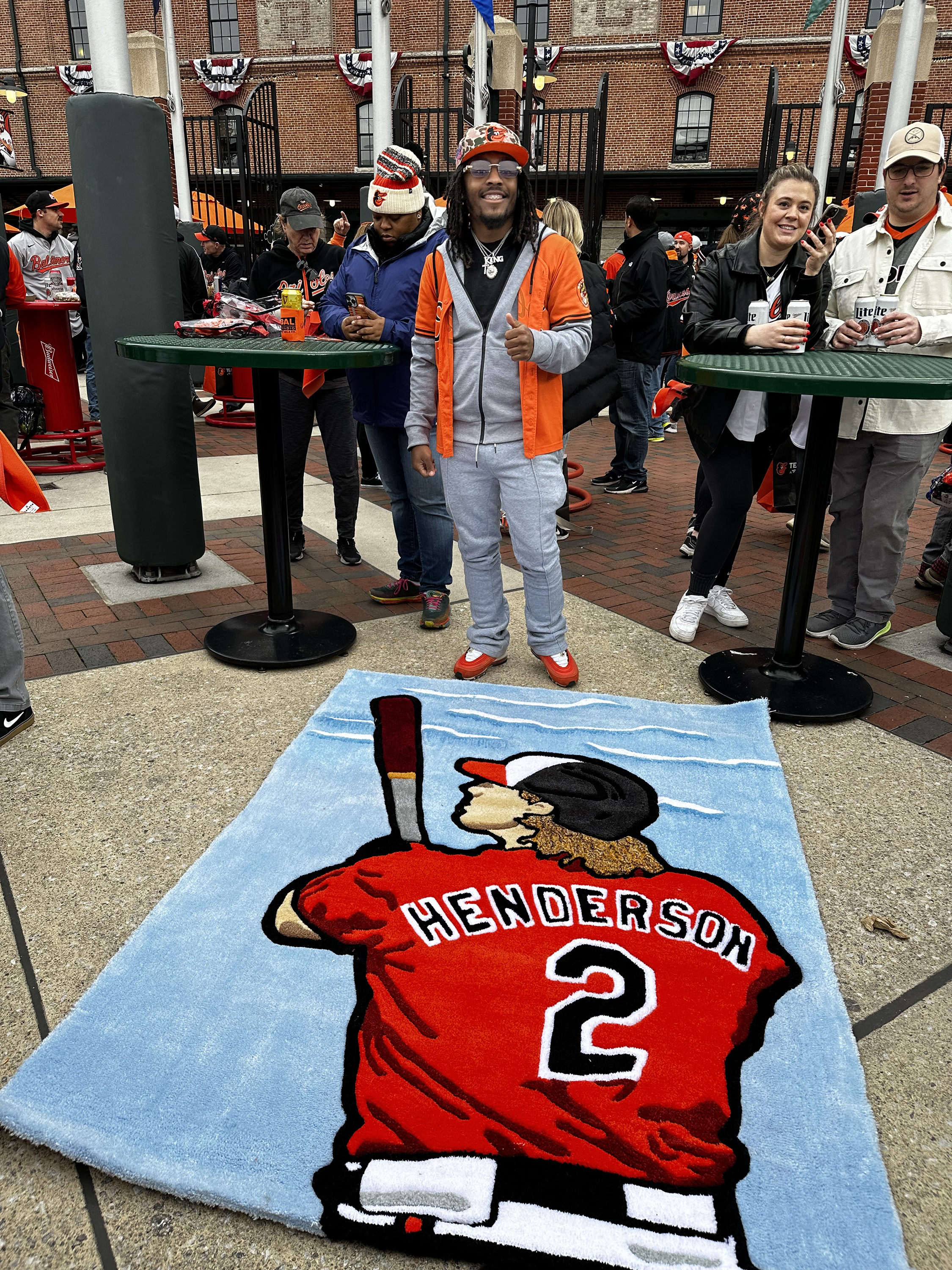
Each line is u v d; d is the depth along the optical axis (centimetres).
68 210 1138
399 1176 135
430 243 341
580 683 322
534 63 765
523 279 281
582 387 449
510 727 282
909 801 249
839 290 343
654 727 284
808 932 192
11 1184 138
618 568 455
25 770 256
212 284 949
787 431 327
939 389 222
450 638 362
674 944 187
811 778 261
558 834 225
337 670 329
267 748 271
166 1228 132
